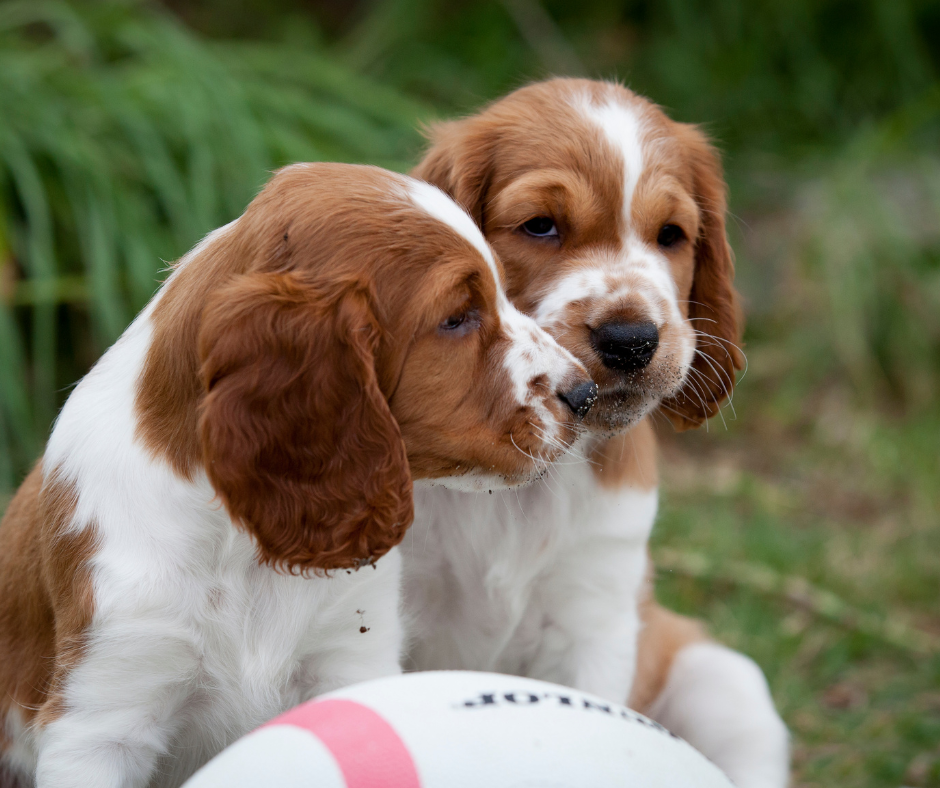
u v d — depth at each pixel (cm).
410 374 429
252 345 405
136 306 873
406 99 1134
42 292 843
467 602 563
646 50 1405
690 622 684
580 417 454
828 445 1129
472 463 441
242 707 463
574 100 547
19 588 483
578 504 546
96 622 430
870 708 739
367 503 417
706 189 586
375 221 427
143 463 439
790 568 895
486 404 437
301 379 409
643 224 520
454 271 425
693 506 1000
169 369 439
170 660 442
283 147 972
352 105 1083
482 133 546
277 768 343
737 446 1137
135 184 945
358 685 375
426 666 583
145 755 454
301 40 1346
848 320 1165
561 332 490
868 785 656
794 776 668
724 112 1355
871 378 1195
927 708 737
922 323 1194
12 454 852
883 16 1385
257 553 432
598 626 572
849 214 1205
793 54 1405
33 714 473
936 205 1239
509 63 1332
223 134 948
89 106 959
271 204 435
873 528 995
